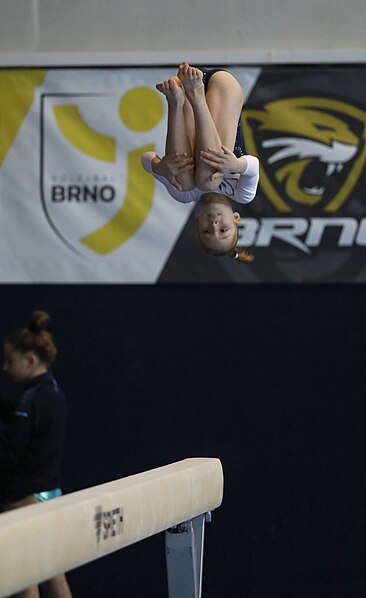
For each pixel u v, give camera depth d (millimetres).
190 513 12062
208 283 20609
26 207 20844
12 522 7895
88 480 20609
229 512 20328
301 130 20453
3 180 20828
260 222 20484
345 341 20375
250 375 20500
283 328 20500
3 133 20828
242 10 20844
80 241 20766
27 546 7895
